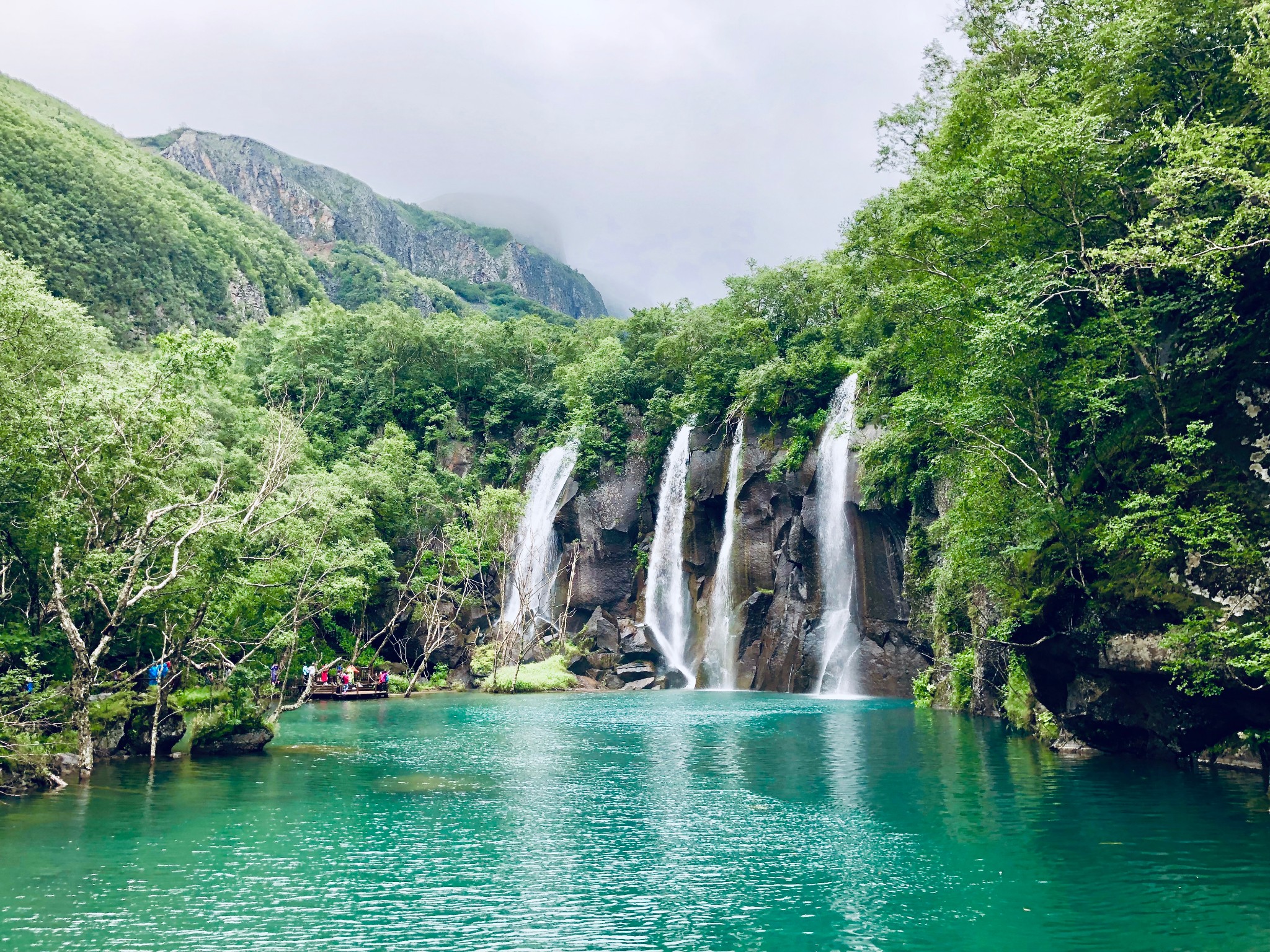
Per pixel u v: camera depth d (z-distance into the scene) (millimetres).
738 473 60406
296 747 31031
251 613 34438
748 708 44594
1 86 178750
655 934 12156
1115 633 21844
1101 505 22672
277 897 13742
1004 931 12039
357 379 84688
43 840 17266
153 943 11773
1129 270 22625
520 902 13523
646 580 66500
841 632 53344
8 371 28297
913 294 30094
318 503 40812
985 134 31094
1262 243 18531
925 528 46156
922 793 21281
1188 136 19438
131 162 187500
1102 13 25312
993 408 24453
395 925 12516
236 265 162875
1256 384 19859
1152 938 11672
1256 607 18281
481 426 83875
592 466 70062
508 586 69938
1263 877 14008
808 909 13109
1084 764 24609
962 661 40375
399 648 64250
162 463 29641
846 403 55156
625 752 29109
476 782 23859
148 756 27984
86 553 26625
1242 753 22484
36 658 25453
